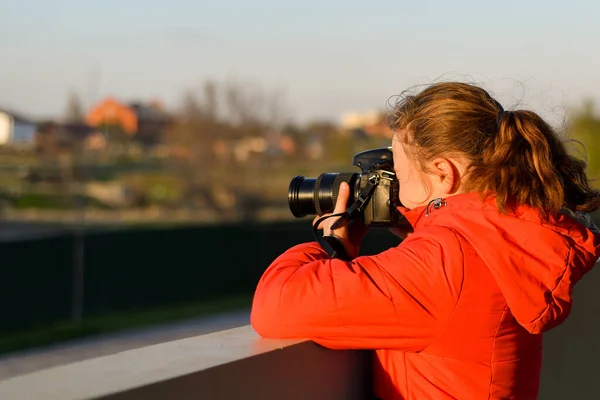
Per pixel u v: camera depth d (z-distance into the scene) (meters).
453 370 1.56
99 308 14.73
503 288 1.50
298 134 34.81
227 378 1.40
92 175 35.50
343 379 1.72
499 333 1.57
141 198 32.50
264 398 1.48
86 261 14.59
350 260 1.78
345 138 35.81
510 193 1.52
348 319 1.54
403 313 1.52
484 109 1.62
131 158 37.00
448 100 1.62
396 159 1.74
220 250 17.59
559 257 1.52
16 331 12.84
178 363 1.38
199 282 17.08
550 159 1.56
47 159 36.56
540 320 1.52
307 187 1.88
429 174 1.66
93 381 1.25
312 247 1.75
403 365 1.64
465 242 1.54
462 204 1.58
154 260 16.02
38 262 13.54
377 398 1.75
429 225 1.62
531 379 1.69
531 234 1.51
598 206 1.65
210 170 31.88
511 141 1.55
